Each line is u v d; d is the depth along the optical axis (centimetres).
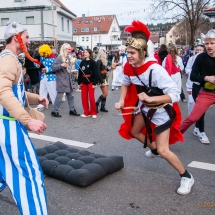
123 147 498
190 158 448
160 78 297
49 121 688
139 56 295
